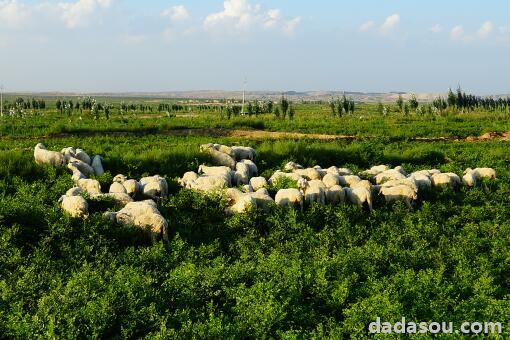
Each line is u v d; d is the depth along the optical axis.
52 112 107.25
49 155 23.27
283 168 26.69
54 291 10.38
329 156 30.75
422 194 21.31
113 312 9.67
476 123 63.00
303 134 49.91
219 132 51.12
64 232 14.38
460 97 101.81
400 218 18.36
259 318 9.63
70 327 8.98
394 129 53.72
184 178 21.77
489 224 17.11
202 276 11.61
